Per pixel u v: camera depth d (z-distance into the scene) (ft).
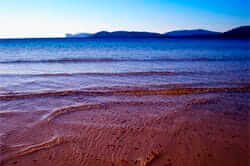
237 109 16.47
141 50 84.07
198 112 15.79
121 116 14.78
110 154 9.57
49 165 8.72
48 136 11.43
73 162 8.93
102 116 14.73
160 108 16.70
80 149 10.05
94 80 26.94
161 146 10.40
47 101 17.99
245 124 13.42
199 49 85.51
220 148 10.21
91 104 17.40
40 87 22.75
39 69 35.91
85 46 117.50
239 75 30.42
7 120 13.61
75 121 13.70
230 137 11.48
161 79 27.78
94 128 12.60
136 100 18.85
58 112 15.31
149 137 11.44
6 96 18.86
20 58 53.42
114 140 11.04
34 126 12.75
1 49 88.43
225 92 21.63
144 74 31.35
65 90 21.42
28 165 8.71
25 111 15.39
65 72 32.99
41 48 97.71
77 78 28.07
